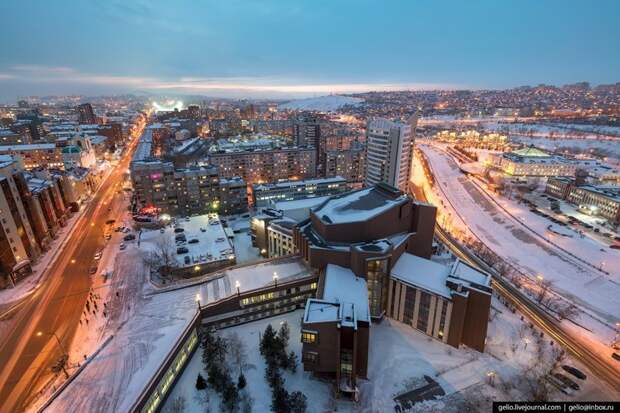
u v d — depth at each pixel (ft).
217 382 207.21
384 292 273.75
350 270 271.28
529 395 214.28
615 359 248.52
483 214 574.97
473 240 461.37
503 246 452.35
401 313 277.03
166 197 501.97
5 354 238.48
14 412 196.13
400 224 318.65
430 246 338.34
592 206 549.54
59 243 412.57
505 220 541.75
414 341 258.98
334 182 576.20
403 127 530.68
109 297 292.61
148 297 282.97
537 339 264.52
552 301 320.09
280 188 542.98
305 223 324.80
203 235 405.80
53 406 181.27
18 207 343.26
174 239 395.96
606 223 508.53
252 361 235.61
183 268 335.26
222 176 638.94
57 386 211.41
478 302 241.35
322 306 221.66
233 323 269.44
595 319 297.33
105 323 260.42
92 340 245.04
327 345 211.00
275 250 377.50
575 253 422.82
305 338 210.38
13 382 215.72
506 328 276.21
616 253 417.28
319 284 267.59
